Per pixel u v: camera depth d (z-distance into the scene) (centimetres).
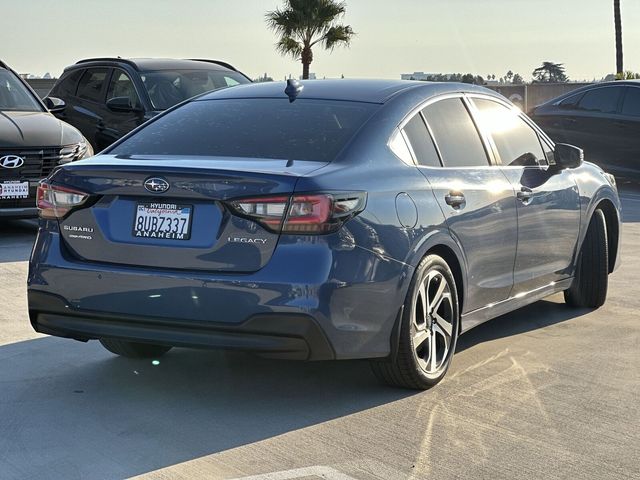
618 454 412
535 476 388
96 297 464
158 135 521
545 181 617
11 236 1002
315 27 3597
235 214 441
